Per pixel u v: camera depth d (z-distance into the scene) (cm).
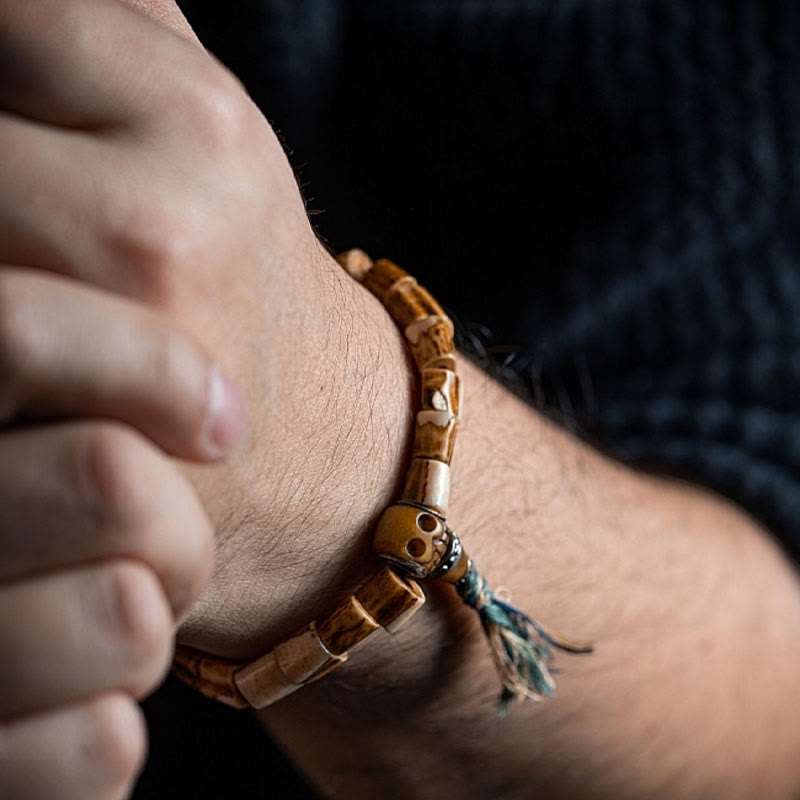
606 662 46
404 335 40
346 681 42
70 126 32
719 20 57
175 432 30
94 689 30
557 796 47
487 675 43
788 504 51
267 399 35
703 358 53
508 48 59
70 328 29
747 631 50
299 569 38
